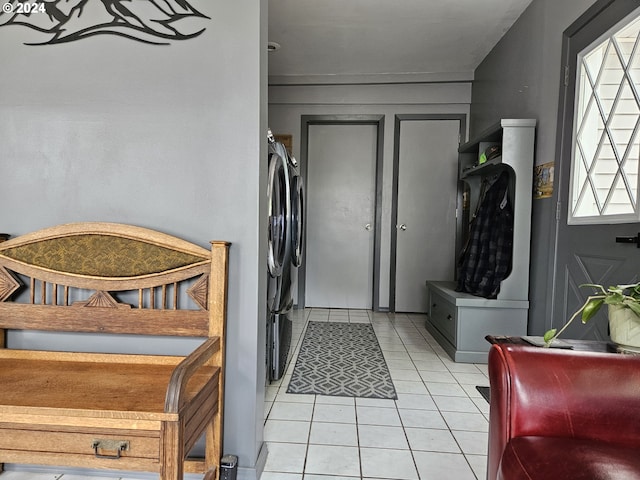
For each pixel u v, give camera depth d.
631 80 1.76
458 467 1.60
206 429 1.38
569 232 2.25
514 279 2.77
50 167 1.51
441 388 2.41
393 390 2.37
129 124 1.49
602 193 1.96
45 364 1.42
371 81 4.43
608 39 1.93
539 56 2.69
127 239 1.45
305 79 4.50
